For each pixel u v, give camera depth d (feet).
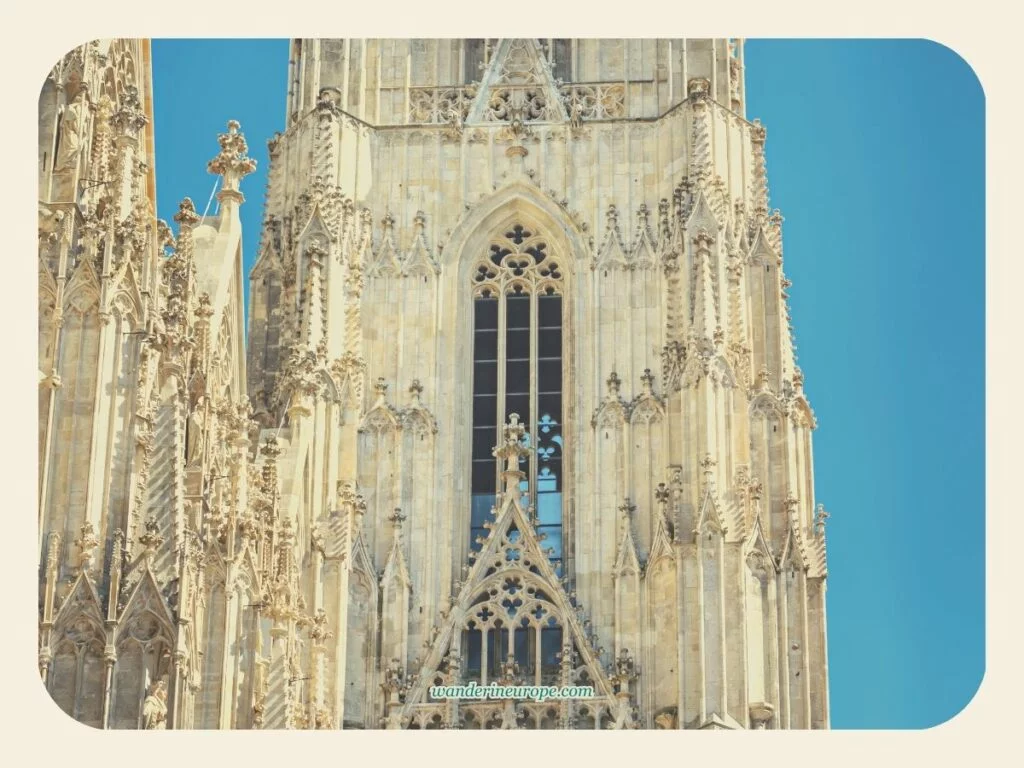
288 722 271.08
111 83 236.84
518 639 329.52
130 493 214.48
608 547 331.77
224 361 290.15
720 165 348.79
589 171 352.08
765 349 341.00
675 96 354.95
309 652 303.68
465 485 339.16
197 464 244.83
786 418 336.70
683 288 338.75
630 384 339.98
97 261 216.74
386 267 347.77
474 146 354.54
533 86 358.23
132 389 217.15
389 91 357.82
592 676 324.39
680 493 327.88
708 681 317.42
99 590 210.38
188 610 216.95
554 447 340.80
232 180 302.04
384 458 337.72
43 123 217.15
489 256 350.64
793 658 325.42
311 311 333.21
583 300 345.51
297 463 313.12
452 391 342.23
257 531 264.11
